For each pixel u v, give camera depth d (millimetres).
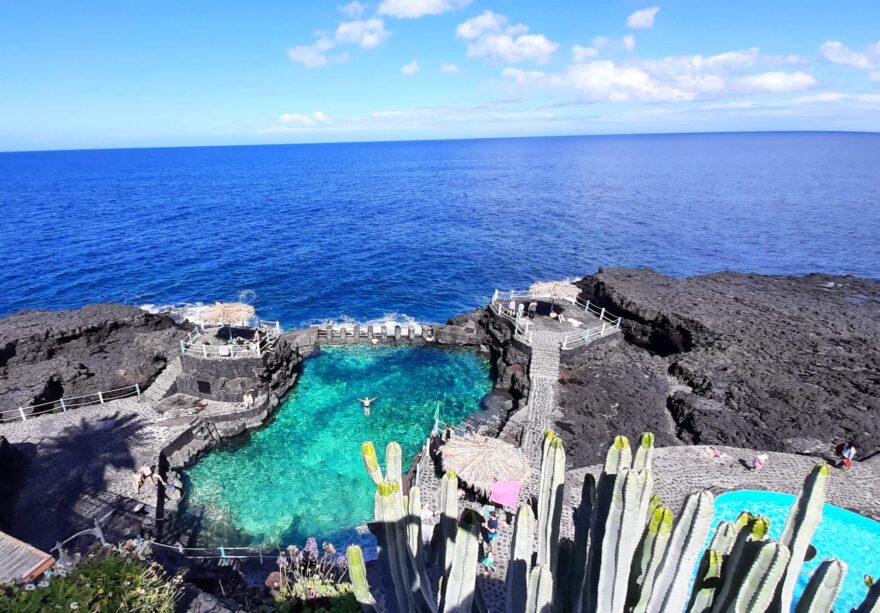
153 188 154625
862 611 6711
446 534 9891
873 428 28016
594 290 51781
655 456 26281
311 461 29797
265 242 83625
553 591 9266
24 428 29156
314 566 20234
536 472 26062
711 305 45062
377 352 44188
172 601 14188
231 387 32406
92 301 56781
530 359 37219
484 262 74750
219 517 25453
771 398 31078
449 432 29844
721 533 7617
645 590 7609
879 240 81938
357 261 74125
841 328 40312
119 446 27969
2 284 60781
